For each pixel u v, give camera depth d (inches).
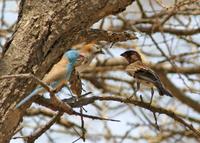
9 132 307.7
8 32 615.5
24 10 316.2
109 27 616.4
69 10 314.8
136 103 362.6
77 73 354.9
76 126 634.8
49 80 319.6
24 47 309.6
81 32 327.6
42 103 331.6
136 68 496.4
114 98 354.3
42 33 311.3
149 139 658.2
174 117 369.1
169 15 539.5
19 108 307.0
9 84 302.8
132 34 354.3
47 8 313.9
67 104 322.7
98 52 368.8
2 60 309.4
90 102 348.8
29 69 308.0
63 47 319.9
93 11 319.3
